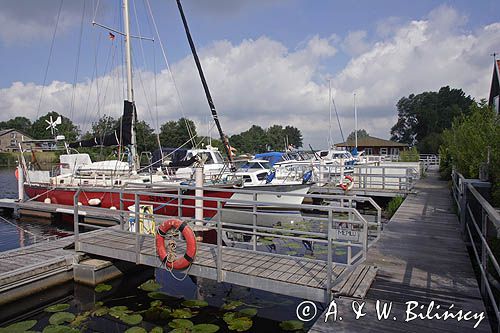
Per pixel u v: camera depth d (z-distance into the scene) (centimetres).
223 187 1009
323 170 1823
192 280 655
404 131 8062
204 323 490
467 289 435
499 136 736
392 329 342
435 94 7394
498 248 406
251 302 554
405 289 436
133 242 634
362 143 4812
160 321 497
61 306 544
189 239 518
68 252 648
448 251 596
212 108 1212
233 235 907
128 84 1222
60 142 1337
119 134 1150
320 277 462
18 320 526
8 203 1293
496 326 384
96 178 1127
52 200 1224
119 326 485
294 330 462
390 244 641
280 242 833
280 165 1769
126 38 1214
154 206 920
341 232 430
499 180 647
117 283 637
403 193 1356
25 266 572
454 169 1130
